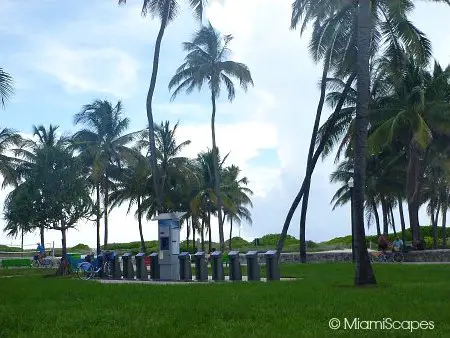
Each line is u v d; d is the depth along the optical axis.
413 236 38.75
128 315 10.73
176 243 25.17
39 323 10.05
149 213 60.88
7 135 50.66
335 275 23.39
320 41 28.94
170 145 55.44
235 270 22.61
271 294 14.11
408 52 26.56
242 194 71.56
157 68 35.88
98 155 50.62
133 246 74.00
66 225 34.12
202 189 61.25
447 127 36.53
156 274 25.36
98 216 36.66
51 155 34.28
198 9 33.47
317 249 59.22
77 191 34.34
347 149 39.41
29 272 36.50
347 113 38.84
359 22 19.17
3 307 12.71
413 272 23.17
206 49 49.34
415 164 38.88
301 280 20.34
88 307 12.38
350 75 33.44
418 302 11.73
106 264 28.44
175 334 8.48
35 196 33.69
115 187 58.03
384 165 46.03
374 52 28.94
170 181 56.22
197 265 23.58
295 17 27.41
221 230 47.59
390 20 26.19
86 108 53.69
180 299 13.51
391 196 51.03
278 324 9.14
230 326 9.15
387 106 38.22
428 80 38.53
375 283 17.41
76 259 36.56
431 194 58.12
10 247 65.31
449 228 63.62
